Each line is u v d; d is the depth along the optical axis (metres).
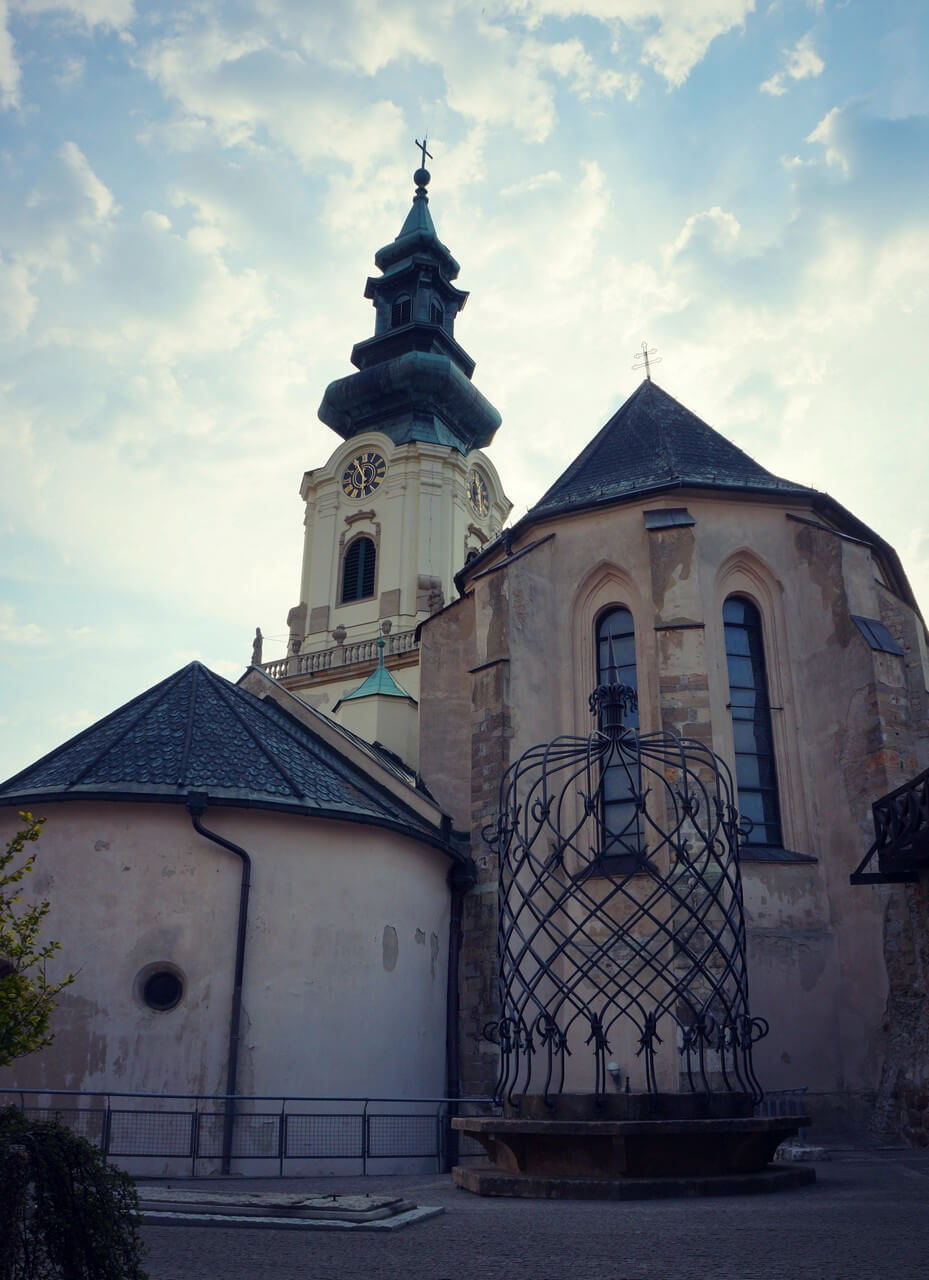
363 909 20.78
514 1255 7.77
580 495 26.48
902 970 20.02
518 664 24.33
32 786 20.09
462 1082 21.91
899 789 19.45
